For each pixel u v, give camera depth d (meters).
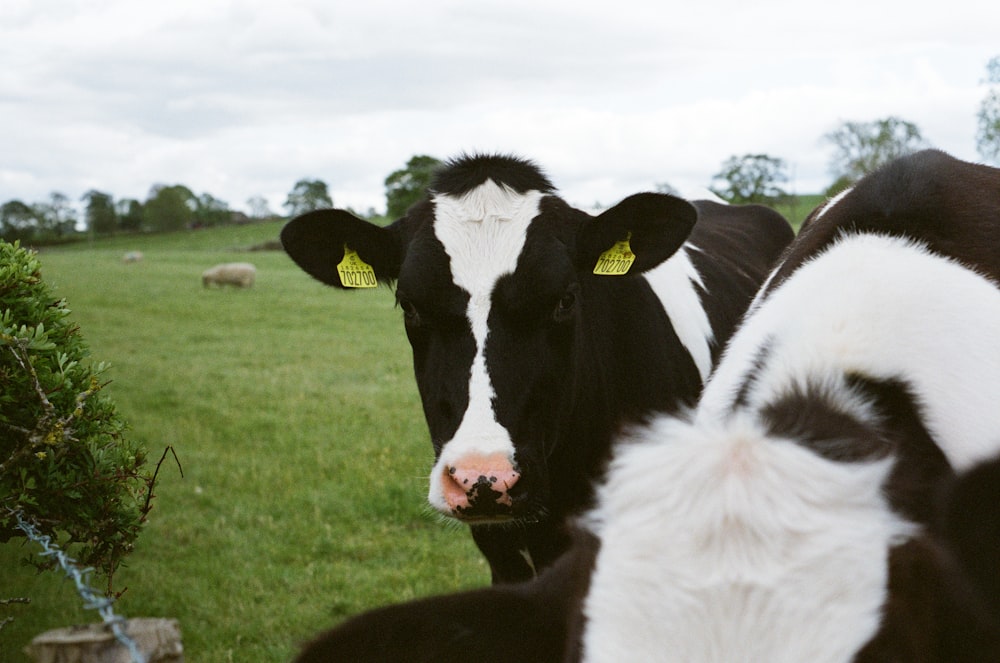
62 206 121.06
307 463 9.39
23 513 3.89
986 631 1.71
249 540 7.54
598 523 1.93
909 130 34.16
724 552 1.80
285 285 31.19
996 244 3.35
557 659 1.86
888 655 1.70
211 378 13.76
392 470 9.06
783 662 1.70
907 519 1.89
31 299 3.97
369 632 1.80
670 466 1.91
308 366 15.07
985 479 1.83
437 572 7.01
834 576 1.76
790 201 67.88
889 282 3.02
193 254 51.38
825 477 1.87
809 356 2.74
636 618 1.77
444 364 4.32
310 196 108.50
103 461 3.96
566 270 4.39
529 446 4.21
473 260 4.35
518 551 4.91
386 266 4.77
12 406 3.82
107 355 15.93
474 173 4.58
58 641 3.58
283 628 6.17
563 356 4.43
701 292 5.86
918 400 2.62
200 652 5.84
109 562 4.12
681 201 4.42
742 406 2.59
